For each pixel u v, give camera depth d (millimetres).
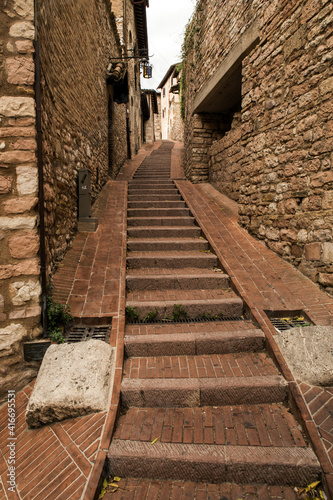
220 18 6863
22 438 2248
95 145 7000
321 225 3746
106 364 2605
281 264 4410
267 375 2682
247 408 2502
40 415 2291
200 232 5707
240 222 5828
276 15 4516
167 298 3785
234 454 2078
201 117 9023
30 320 2799
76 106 5184
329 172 3588
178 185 8539
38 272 2807
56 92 3955
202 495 1969
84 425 2232
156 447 2129
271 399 2553
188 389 2514
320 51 3656
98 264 4355
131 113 16000
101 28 7855
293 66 4164
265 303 3594
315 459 2037
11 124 2713
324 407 2328
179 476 2070
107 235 5297
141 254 4879
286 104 4352
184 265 4680
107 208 6535
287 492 1993
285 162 4418
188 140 9961
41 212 2818
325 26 3561
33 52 2729
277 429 2283
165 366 2828
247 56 5395
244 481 2051
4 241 2736
